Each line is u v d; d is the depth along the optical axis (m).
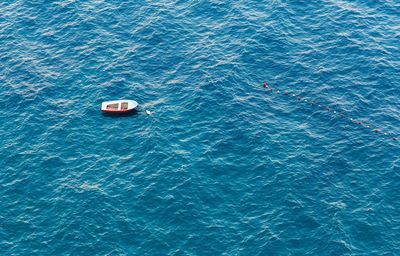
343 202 72.94
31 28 99.31
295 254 67.62
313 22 100.19
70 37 97.50
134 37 97.38
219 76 90.19
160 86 89.00
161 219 71.19
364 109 85.75
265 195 73.88
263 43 96.06
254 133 81.69
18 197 73.94
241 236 69.38
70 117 84.31
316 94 88.06
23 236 69.62
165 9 102.62
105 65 92.44
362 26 99.25
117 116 84.44
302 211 71.94
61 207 72.56
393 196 73.88
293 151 79.38
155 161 77.81
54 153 79.25
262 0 104.62
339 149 79.81
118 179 75.69
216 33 98.12
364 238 69.25
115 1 104.44
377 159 78.44
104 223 70.75
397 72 91.31
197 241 68.88
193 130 82.19
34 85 89.25
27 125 83.25
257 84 89.56
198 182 75.19
